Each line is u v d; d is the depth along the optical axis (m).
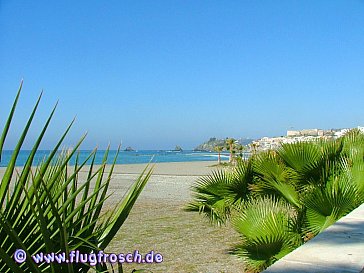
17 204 2.38
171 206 16.70
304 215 5.79
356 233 4.00
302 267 2.97
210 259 8.44
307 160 6.55
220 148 68.06
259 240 5.23
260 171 6.93
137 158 107.56
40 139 2.28
